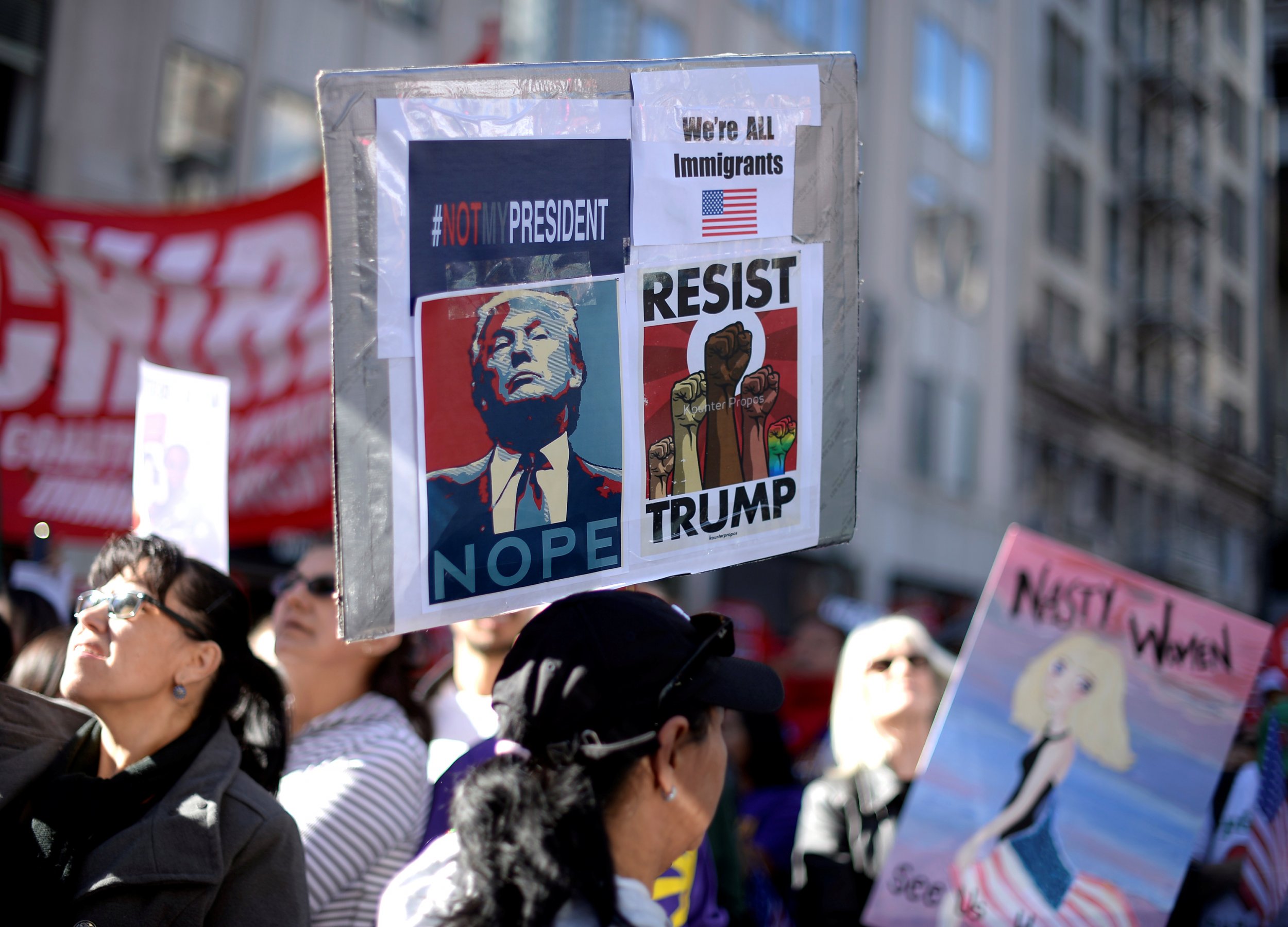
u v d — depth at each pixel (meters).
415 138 1.65
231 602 2.13
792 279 1.89
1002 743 3.12
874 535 18.39
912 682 3.47
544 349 1.72
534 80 1.72
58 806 1.93
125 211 4.70
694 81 1.83
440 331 1.66
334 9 11.47
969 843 3.07
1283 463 36.62
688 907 2.52
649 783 1.54
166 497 2.31
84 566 7.31
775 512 1.88
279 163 11.08
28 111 9.25
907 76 19.83
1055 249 24.72
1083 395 24.83
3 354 4.37
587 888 1.42
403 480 1.63
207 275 4.77
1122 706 3.15
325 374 4.80
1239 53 32.41
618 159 1.78
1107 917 3.02
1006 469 22.23
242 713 2.22
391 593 1.63
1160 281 28.52
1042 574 3.21
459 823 1.48
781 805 4.08
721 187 1.85
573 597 1.62
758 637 8.55
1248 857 3.29
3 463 4.29
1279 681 3.70
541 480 1.72
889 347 18.80
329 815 2.30
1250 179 33.25
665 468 1.80
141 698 2.02
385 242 1.63
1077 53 26.17
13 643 2.92
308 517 4.75
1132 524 27.77
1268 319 35.72
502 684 1.57
